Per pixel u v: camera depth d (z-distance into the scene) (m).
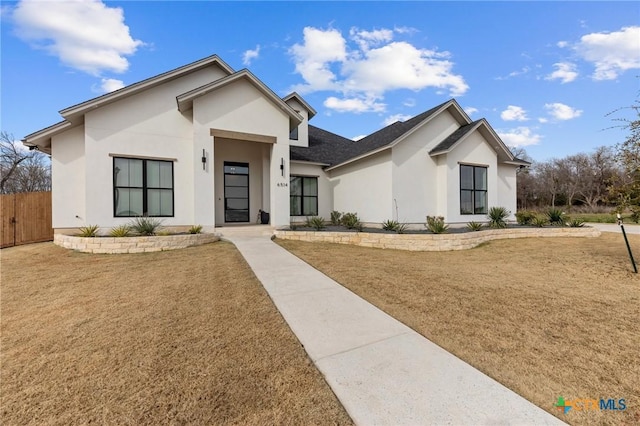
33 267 7.20
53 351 3.18
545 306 4.44
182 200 11.59
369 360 2.90
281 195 12.65
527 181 41.81
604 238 12.16
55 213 10.45
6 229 10.41
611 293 5.10
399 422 2.05
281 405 2.28
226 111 11.53
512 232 12.27
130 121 10.81
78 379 2.67
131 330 3.67
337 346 3.20
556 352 3.06
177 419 2.15
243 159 14.23
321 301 4.65
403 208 12.77
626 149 6.46
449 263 7.77
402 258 8.40
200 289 5.27
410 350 3.11
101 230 10.25
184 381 2.61
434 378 2.58
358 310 4.28
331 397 2.36
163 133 11.36
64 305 4.60
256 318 4.00
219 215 13.66
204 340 3.38
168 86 11.59
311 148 18.06
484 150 14.11
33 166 26.14
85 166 10.10
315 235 11.15
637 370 2.73
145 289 5.33
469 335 3.46
